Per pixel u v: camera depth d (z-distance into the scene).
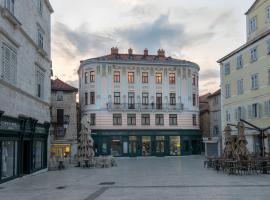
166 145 61.50
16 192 17.28
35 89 27.56
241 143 26.33
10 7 21.25
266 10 38.12
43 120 30.41
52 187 19.19
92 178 23.97
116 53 64.69
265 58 36.81
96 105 60.06
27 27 25.09
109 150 59.03
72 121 51.50
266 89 36.53
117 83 60.91
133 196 15.51
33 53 26.89
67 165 35.12
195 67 64.94
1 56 19.47
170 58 65.94
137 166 36.09
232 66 44.56
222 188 17.64
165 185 19.27
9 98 20.94
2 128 19.50
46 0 30.77
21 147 23.61
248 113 40.19
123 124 60.31
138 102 61.28
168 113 62.28
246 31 42.59
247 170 25.62
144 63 61.81
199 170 29.47
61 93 51.78
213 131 65.19
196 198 14.66
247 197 14.77
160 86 62.41
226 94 46.19
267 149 36.25
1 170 19.91
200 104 74.00
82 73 62.78
